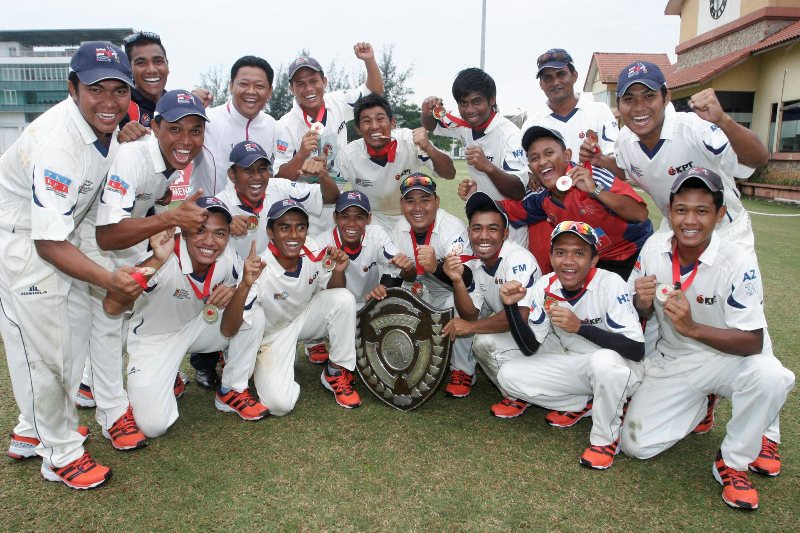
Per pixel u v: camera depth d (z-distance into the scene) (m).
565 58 4.33
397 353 3.74
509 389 3.64
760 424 2.79
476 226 3.84
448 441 3.37
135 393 3.35
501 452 3.25
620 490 2.89
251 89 4.32
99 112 2.71
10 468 3.07
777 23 17.77
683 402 3.21
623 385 3.08
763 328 2.93
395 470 3.03
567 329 3.23
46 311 2.78
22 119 46.12
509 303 3.44
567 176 3.55
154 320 3.55
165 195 3.64
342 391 3.87
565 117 4.50
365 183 4.89
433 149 4.60
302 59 4.64
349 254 4.26
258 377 3.74
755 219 12.75
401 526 2.57
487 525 2.59
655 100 3.37
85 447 3.31
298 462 3.11
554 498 2.81
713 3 20.56
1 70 45.12
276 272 3.80
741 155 3.21
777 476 3.02
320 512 2.67
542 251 4.27
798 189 15.61
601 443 3.17
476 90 4.38
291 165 4.49
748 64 18.45
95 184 2.93
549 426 3.60
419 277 4.51
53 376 2.85
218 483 2.92
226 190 4.14
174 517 2.65
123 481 2.95
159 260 3.02
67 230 2.63
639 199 3.71
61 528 2.57
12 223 2.76
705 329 2.88
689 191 2.90
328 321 3.89
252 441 3.36
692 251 3.08
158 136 3.16
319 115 4.83
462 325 3.62
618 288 3.33
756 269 2.96
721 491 2.90
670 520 2.65
